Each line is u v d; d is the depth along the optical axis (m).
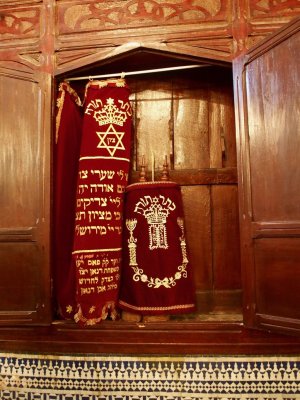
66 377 2.12
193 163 2.43
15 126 2.18
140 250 2.20
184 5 2.15
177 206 2.26
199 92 2.46
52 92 2.19
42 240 2.09
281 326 1.79
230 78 2.44
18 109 2.19
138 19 2.18
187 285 2.21
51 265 2.12
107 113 2.23
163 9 2.17
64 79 2.28
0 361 2.17
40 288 2.09
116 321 2.14
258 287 1.89
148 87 2.48
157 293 2.16
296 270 1.76
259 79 1.94
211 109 2.44
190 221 2.39
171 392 2.05
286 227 1.79
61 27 2.23
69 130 2.28
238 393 2.01
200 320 2.12
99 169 2.16
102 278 2.12
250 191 1.94
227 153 2.41
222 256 2.35
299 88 1.77
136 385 2.07
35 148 2.15
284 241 1.81
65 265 2.21
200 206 2.40
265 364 2.00
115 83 2.26
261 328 1.87
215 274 2.35
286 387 1.98
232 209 2.38
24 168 2.15
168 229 2.21
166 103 2.47
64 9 2.24
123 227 2.27
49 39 2.23
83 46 2.20
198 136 2.44
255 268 1.91
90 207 2.12
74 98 2.35
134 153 2.45
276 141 1.85
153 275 2.18
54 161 2.20
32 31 2.25
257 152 1.92
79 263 2.07
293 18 1.96
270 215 1.86
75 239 2.10
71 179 2.28
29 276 2.10
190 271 2.25
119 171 2.22
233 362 2.02
